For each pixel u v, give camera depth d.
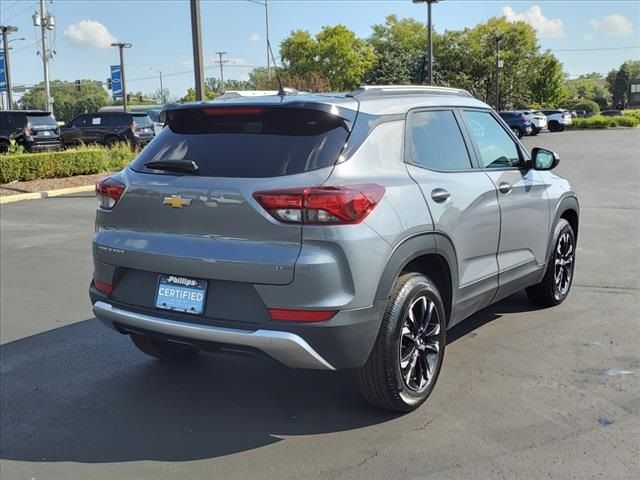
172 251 3.59
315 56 62.78
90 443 3.73
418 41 67.75
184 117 3.98
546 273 5.72
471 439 3.59
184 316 3.57
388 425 3.79
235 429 3.83
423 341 3.96
